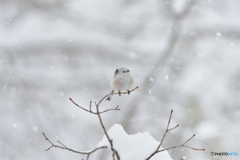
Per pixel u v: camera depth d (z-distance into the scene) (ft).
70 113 47.75
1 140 43.70
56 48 51.85
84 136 45.83
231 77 51.49
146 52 55.21
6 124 45.39
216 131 44.14
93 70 51.85
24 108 46.60
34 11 54.08
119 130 18.57
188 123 46.01
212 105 47.91
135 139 18.11
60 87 49.60
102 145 18.28
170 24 57.26
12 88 47.37
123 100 48.60
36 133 44.98
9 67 48.42
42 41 51.62
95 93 49.78
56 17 54.60
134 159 17.34
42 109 47.11
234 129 44.32
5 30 51.80
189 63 53.36
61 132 45.85
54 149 44.24
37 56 50.83
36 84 48.91
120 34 56.29
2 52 49.03
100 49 53.21
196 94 49.34
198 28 55.52
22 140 44.27
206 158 41.34
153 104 47.96
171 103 48.37
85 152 18.16
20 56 49.88
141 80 50.03
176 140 44.24
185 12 55.93
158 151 17.06
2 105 46.09
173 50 52.54
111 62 52.95
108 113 47.67
